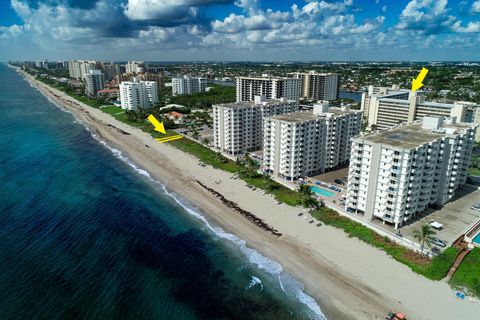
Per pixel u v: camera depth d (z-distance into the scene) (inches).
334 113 5659.5
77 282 3088.1
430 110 7628.0
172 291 3004.4
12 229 3988.7
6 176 5703.7
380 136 4025.6
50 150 7317.9
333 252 3454.7
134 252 3582.7
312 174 5472.4
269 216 4229.8
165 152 7047.2
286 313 2758.4
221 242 3764.8
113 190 5211.6
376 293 2896.2
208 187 5187.0
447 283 2960.1
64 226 4097.0
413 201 3846.0
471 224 3853.3
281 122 5044.3
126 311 2763.3
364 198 3929.6
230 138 6569.9
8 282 3053.6
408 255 3302.2
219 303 2869.1
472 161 5935.0
